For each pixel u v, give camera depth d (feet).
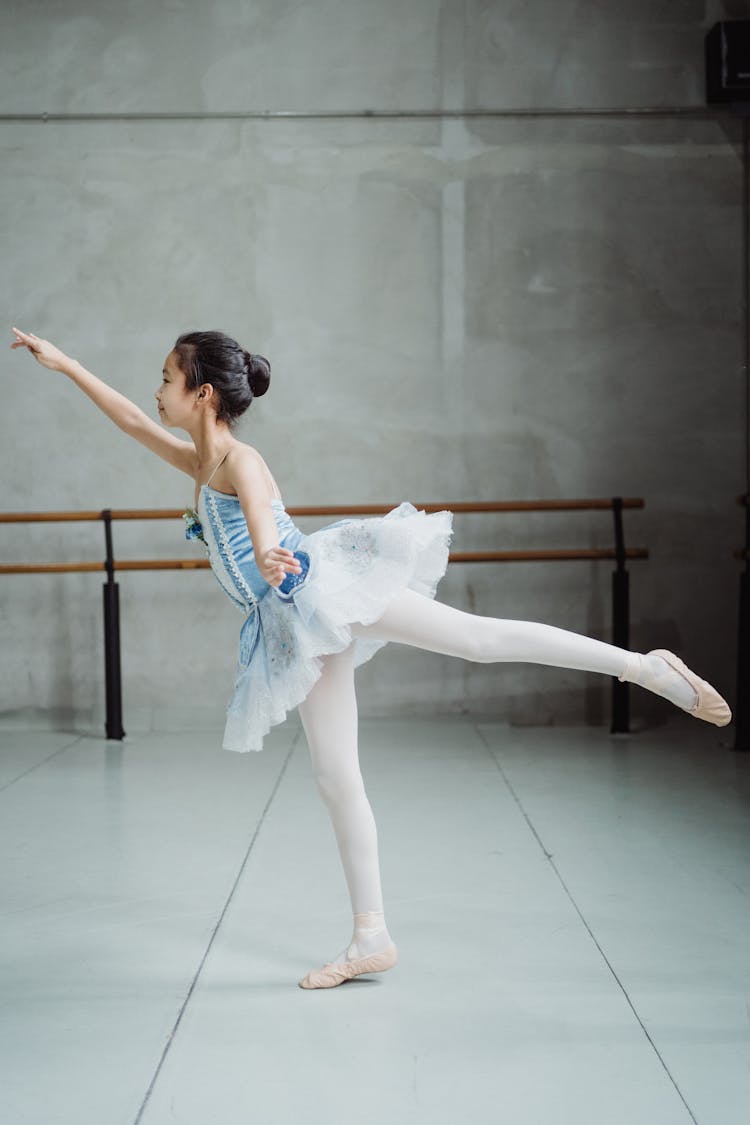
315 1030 7.72
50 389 20.63
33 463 20.67
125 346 20.62
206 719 20.74
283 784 15.85
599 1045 7.42
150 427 9.55
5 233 20.56
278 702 8.18
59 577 20.72
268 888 11.07
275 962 9.08
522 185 20.53
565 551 19.90
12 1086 6.96
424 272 20.58
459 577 20.68
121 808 14.55
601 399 20.56
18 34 20.45
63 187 20.56
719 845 12.44
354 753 8.61
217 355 8.62
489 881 11.16
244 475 8.18
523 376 20.61
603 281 20.54
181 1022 7.91
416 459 20.68
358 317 20.62
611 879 11.20
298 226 20.56
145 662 20.76
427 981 8.59
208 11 20.44
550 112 20.43
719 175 20.39
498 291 20.54
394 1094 6.76
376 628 8.40
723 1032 7.60
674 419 20.56
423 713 20.85
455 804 14.40
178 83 20.51
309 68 20.54
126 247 20.57
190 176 20.54
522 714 20.62
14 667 20.74
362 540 8.55
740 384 20.51
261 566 7.73
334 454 20.70
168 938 9.69
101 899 10.82
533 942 9.41
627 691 19.38
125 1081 7.00
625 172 20.45
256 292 20.62
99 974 8.87
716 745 18.42
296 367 20.66
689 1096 6.68
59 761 17.78
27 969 9.02
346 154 20.54
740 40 19.38
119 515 19.70
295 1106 6.63
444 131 20.53
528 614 20.71
